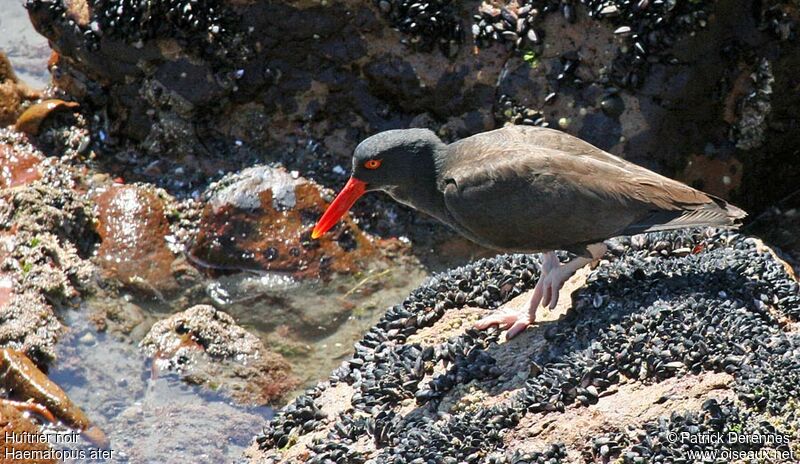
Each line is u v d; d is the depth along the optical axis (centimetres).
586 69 1380
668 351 902
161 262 1384
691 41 1345
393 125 1470
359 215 1438
